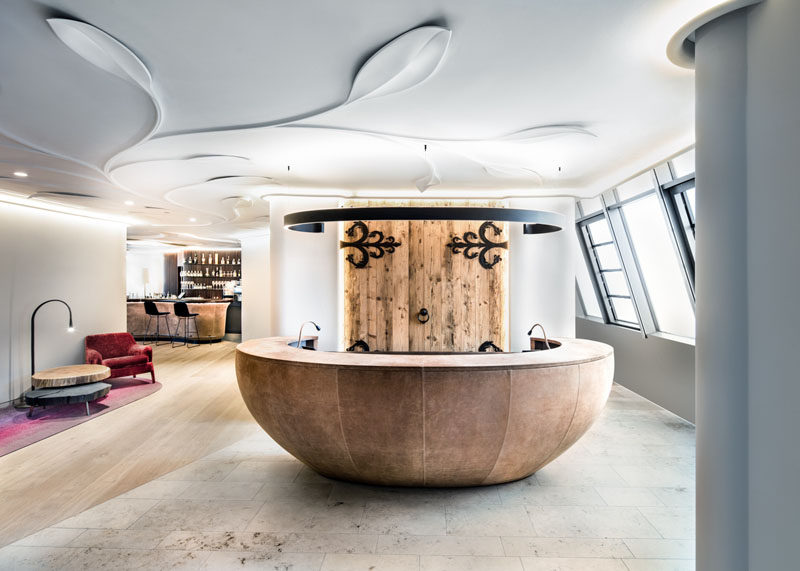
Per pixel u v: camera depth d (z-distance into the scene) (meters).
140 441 5.16
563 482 4.07
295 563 2.89
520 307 6.81
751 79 2.18
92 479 4.16
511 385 3.50
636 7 2.29
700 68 2.43
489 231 7.18
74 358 8.07
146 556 2.96
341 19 2.37
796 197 1.94
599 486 3.99
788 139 1.97
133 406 6.61
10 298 6.91
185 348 12.20
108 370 6.63
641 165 5.35
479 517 3.46
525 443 3.62
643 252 9.13
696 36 2.46
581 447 4.93
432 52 2.71
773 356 2.05
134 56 2.66
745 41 2.23
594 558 2.95
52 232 7.68
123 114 3.57
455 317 7.18
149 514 3.51
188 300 13.62
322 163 5.19
